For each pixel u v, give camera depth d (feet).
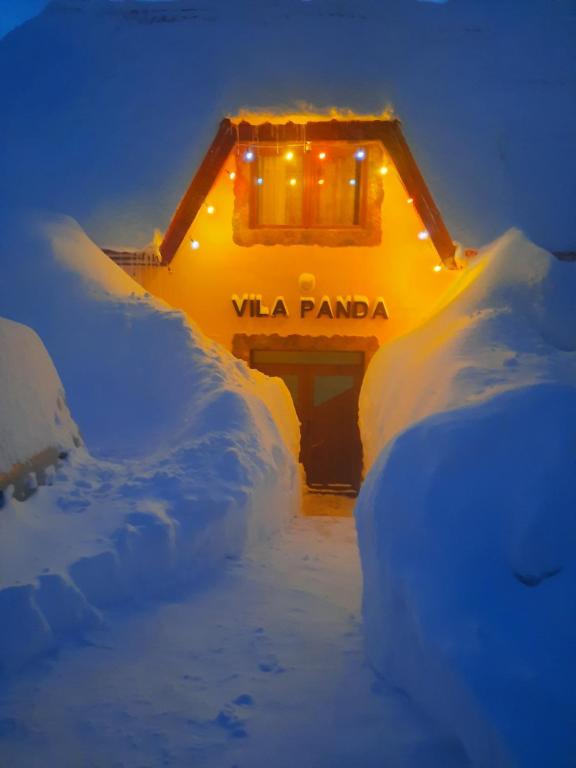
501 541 10.48
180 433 21.70
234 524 18.01
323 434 33.27
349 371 32.86
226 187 31.32
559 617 9.20
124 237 30.17
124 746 9.87
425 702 10.31
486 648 9.04
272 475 21.30
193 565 16.48
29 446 16.07
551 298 25.82
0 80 34.47
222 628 13.70
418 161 30.99
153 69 33.09
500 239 29.27
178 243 29.89
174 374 24.09
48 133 32.71
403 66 32.37
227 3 34.24
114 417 23.45
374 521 12.39
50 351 24.91
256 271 31.60
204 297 31.68
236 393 22.68
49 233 28.78
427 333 26.76
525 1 35.27
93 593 13.99
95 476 18.22
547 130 31.86
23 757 9.58
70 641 12.76
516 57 33.47
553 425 11.21
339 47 32.14
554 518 10.22
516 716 8.08
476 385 19.81
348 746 9.80
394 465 12.50
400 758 9.43
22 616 11.98
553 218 30.35
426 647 9.83
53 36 35.40
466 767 9.07
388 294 31.48
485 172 31.04
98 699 11.01
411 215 31.22
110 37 34.71
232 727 10.33
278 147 30.30
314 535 21.31
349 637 13.42
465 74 32.71
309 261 31.55
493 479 11.10
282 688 11.43
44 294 26.40
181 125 31.58
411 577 10.78
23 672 11.69
